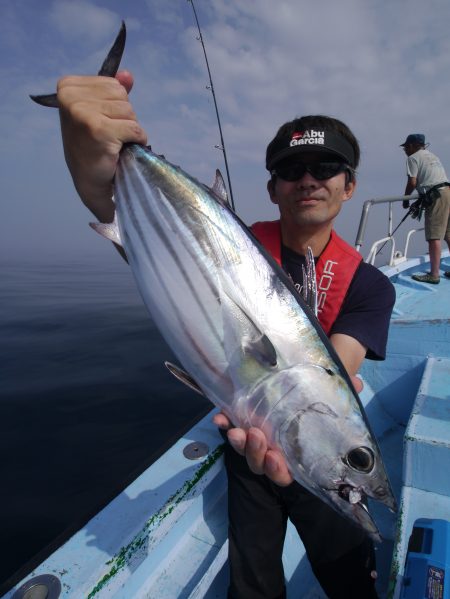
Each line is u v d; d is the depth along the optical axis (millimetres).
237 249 620
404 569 622
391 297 836
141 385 2795
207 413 1035
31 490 1612
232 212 643
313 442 569
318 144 766
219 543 805
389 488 579
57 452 1912
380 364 1428
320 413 574
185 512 779
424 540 636
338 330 793
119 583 617
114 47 646
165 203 628
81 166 617
